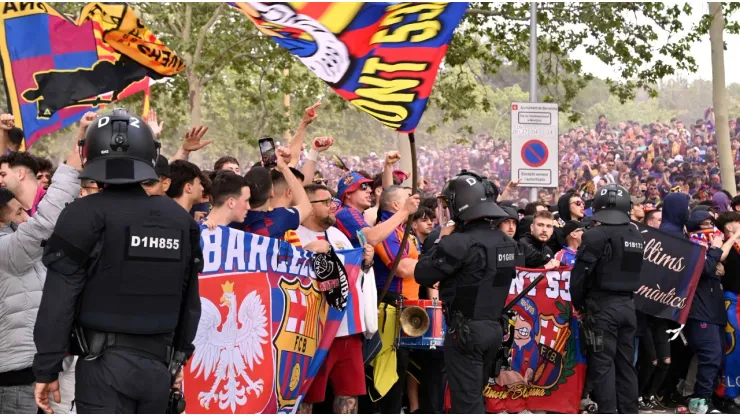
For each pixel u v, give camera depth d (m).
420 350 7.54
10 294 4.98
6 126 6.60
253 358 5.62
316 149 7.07
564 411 7.99
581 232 8.52
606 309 7.57
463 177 6.48
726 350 9.11
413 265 6.93
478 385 6.34
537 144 12.04
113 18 8.16
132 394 4.17
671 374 9.49
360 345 6.47
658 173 28.33
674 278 8.75
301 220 6.04
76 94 8.12
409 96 5.55
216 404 5.46
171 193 5.74
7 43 7.86
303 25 5.26
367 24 5.40
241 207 5.60
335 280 6.05
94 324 4.14
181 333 4.52
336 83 5.48
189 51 23.08
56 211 4.82
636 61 20.67
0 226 5.19
